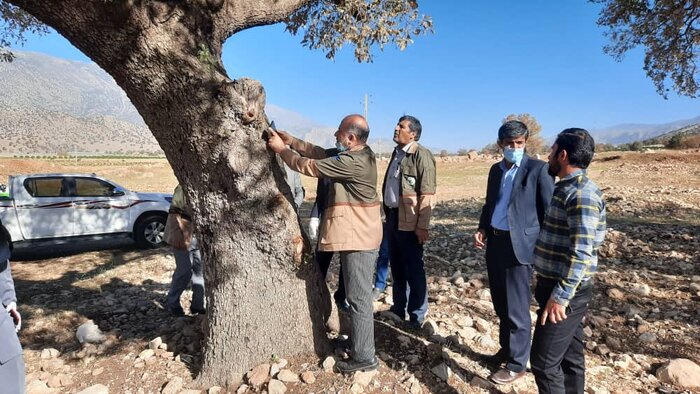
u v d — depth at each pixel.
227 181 3.11
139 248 9.72
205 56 2.92
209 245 3.32
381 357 3.46
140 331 4.59
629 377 3.53
